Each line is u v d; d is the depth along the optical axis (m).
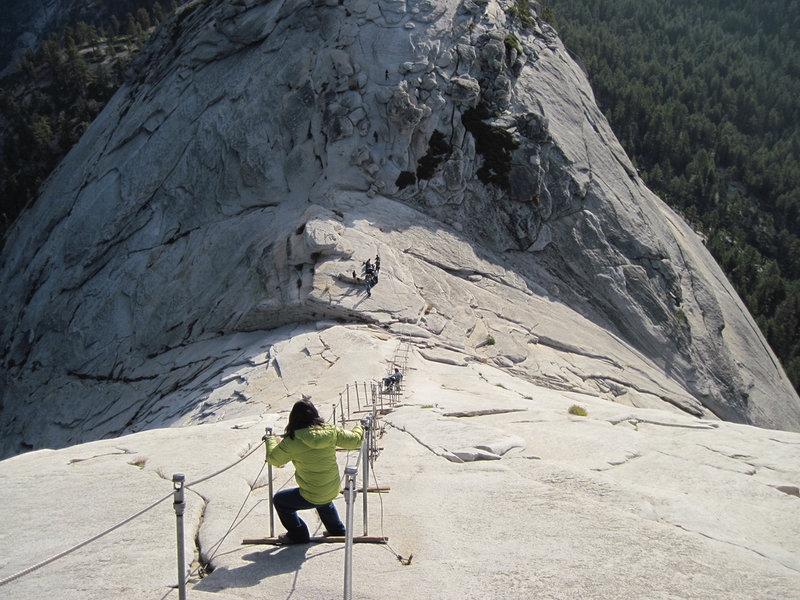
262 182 41.88
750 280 89.19
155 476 10.59
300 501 7.73
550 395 24.05
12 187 76.38
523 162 41.97
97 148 52.44
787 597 6.35
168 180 45.09
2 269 54.66
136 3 116.69
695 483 11.05
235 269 39.44
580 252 42.91
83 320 43.09
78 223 47.09
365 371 25.17
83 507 9.18
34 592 6.63
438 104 41.16
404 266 36.19
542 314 38.97
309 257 35.34
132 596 6.52
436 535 8.14
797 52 154.62
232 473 10.69
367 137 41.00
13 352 45.19
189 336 38.78
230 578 7.09
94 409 38.94
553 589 6.55
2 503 9.44
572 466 11.29
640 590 6.52
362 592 6.66
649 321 43.00
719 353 45.50
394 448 12.61
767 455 13.07
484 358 32.91
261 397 24.70
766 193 111.19
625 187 47.41
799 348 77.38
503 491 9.70
